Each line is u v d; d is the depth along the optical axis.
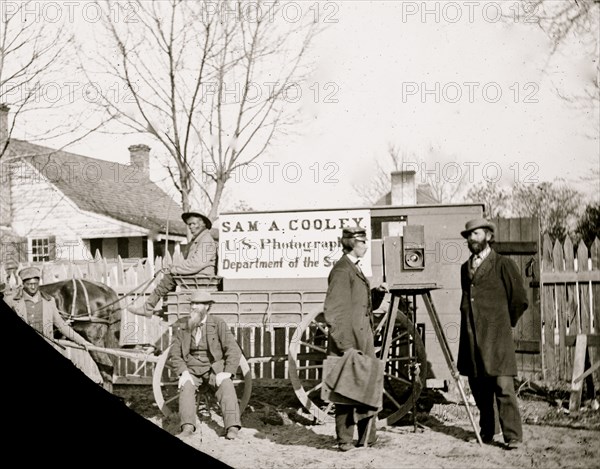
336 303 5.81
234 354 6.60
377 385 5.64
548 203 15.36
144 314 8.03
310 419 7.21
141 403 8.04
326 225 7.43
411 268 6.16
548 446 5.66
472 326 5.89
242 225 7.58
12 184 16.62
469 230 6.02
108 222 18.14
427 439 6.15
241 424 6.99
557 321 8.60
